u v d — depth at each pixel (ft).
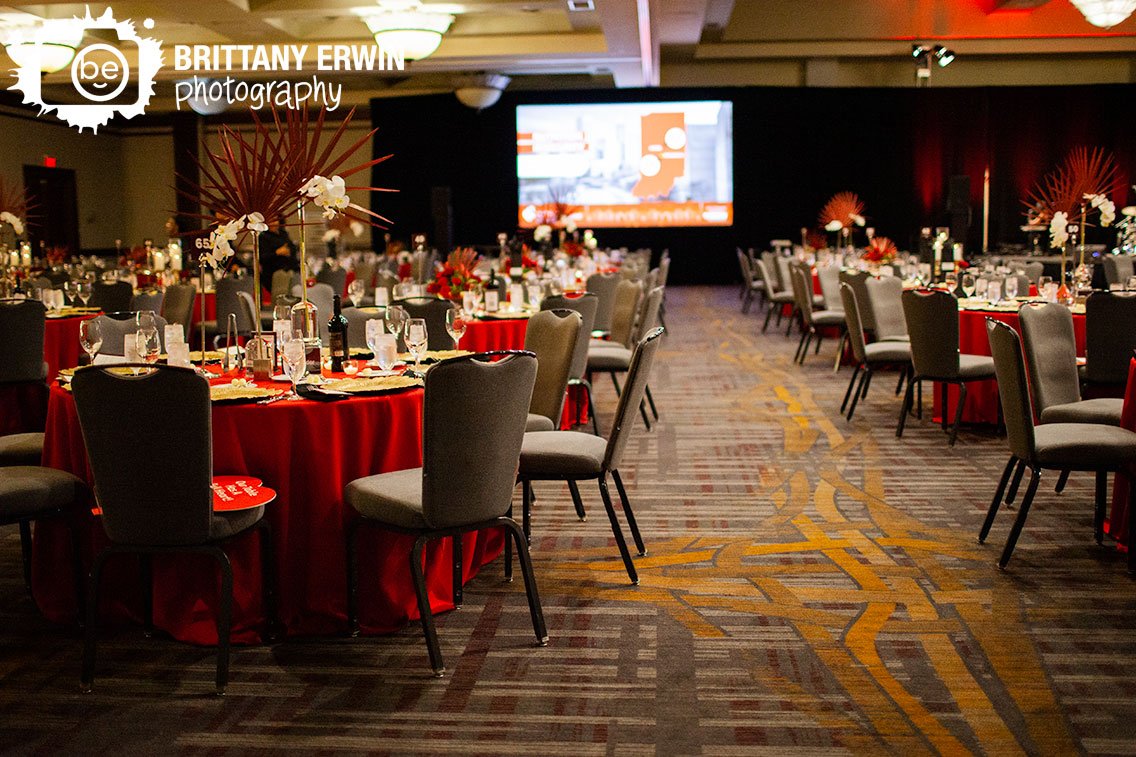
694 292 60.44
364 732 9.25
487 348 20.90
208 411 9.73
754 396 26.50
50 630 11.71
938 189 61.11
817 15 55.01
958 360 20.08
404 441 11.85
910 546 14.25
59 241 65.51
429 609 10.43
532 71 54.29
